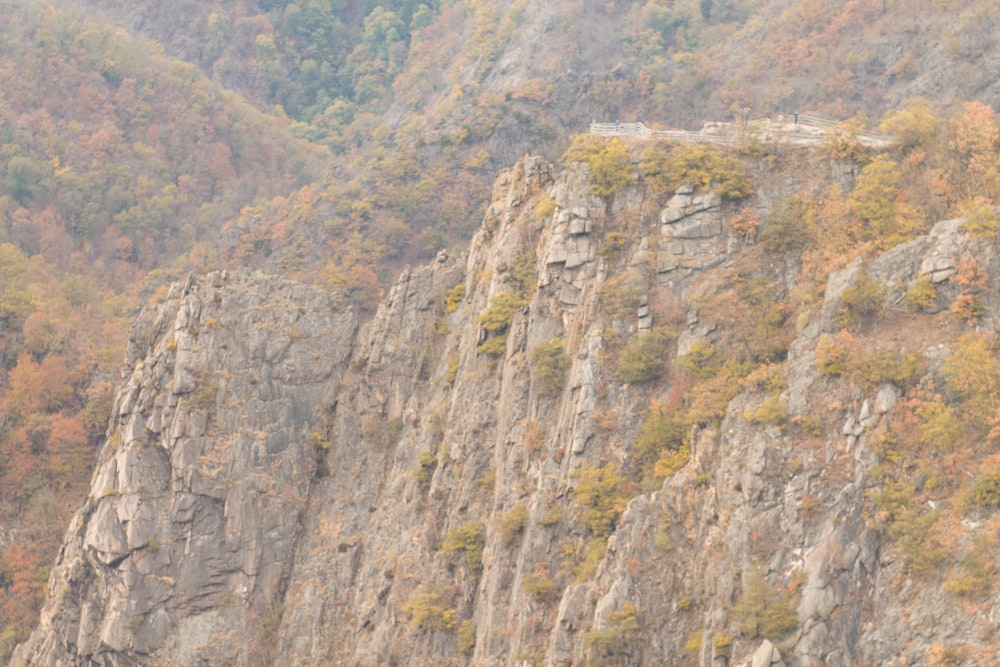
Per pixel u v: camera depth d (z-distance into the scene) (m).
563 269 172.25
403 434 194.62
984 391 140.75
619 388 163.12
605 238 171.38
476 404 178.25
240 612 191.38
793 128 178.88
